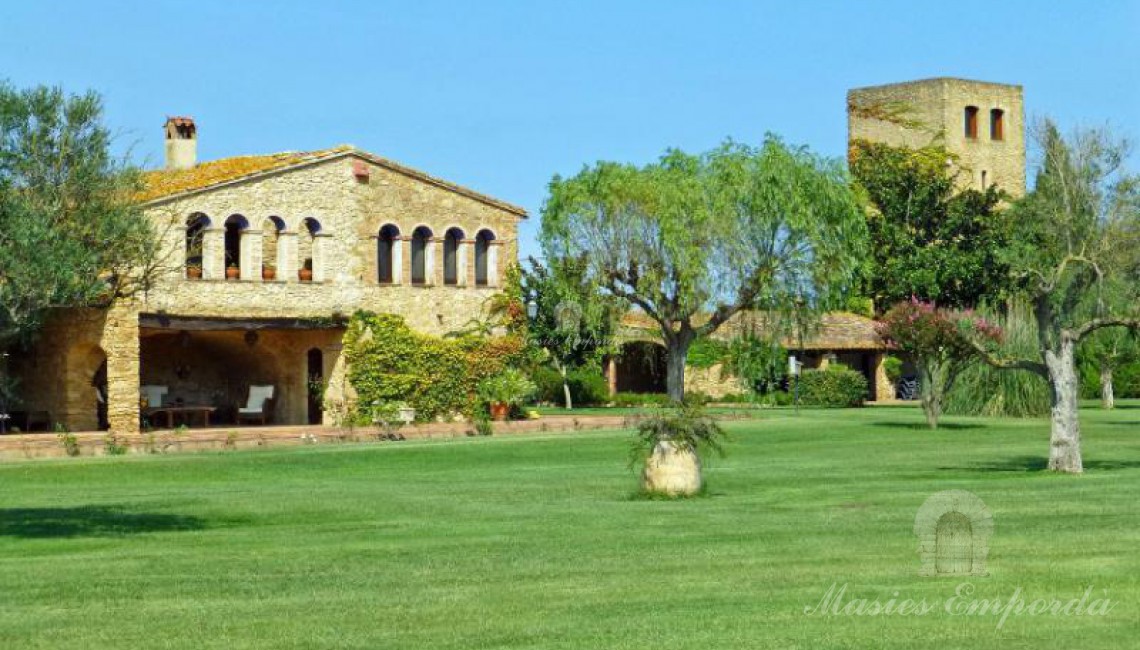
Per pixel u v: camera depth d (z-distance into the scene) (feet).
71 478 106.01
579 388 218.38
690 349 233.76
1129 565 52.85
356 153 160.76
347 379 160.15
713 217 173.78
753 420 169.27
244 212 152.76
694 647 41.50
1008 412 181.27
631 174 179.11
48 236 82.33
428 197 165.78
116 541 67.00
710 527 67.05
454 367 165.27
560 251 180.24
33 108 91.20
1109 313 128.88
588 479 99.30
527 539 64.08
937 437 143.23
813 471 103.04
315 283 157.79
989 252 247.50
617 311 182.09
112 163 96.99
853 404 221.66
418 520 74.13
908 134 302.45
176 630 44.37
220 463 115.34
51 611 47.55
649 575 52.80
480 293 168.96
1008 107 308.19
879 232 258.37
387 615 46.26
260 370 169.37
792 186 174.70
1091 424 164.45
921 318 152.97
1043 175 142.41
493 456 123.65
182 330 153.79
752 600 47.75
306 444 137.59
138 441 127.95
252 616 46.39
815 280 175.63
